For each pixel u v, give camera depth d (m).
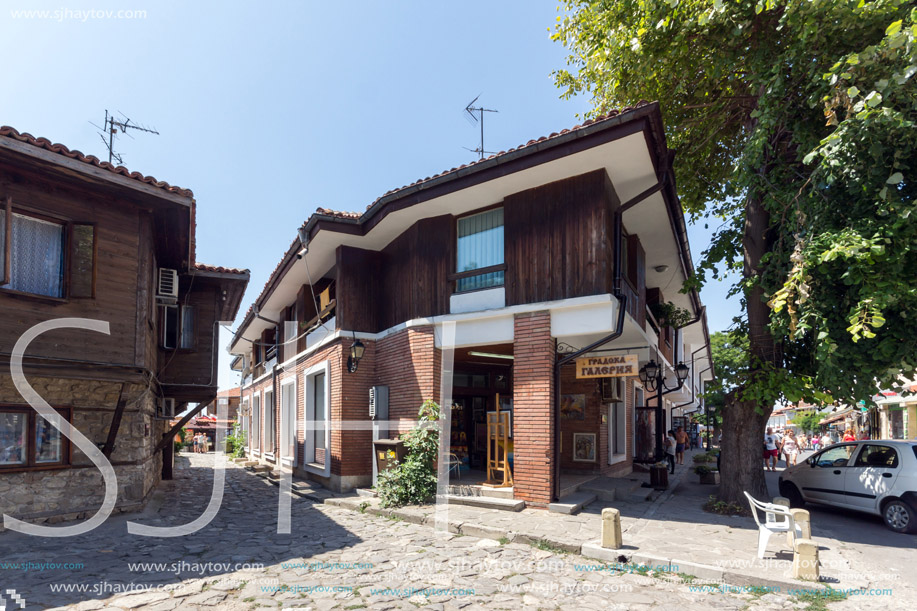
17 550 7.20
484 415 14.91
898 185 7.46
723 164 13.68
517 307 9.86
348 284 12.87
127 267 9.34
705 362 30.80
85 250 8.81
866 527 8.87
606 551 6.71
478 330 10.44
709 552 6.72
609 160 9.03
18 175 8.11
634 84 12.13
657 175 9.56
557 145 8.85
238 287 13.96
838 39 7.95
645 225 12.05
